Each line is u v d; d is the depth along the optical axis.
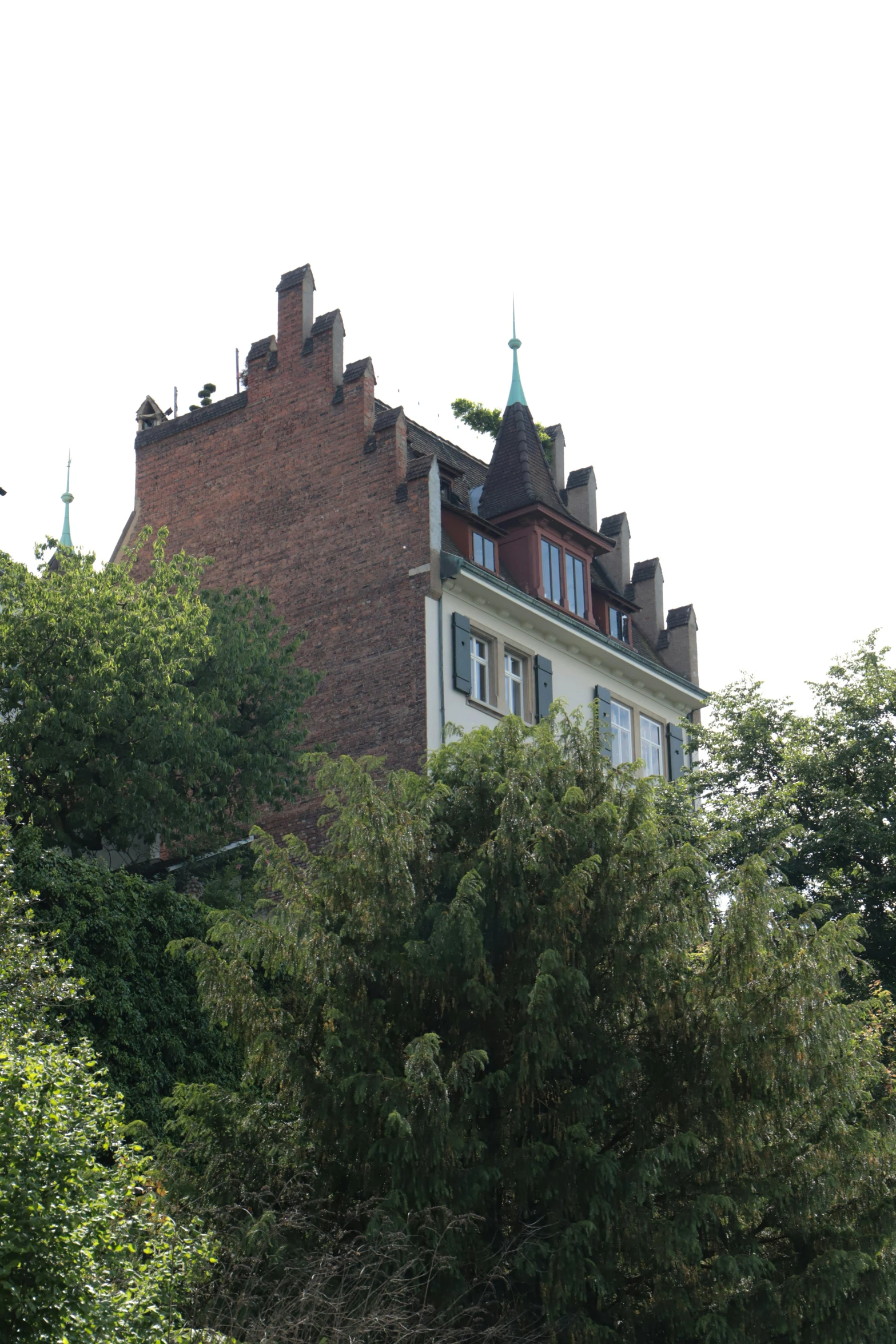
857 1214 18.84
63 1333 11.13
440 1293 17.28
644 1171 17.75
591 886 19.33
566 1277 17.55
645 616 45.03
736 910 19.23
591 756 20.94
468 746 21.09
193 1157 19.41
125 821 28.80
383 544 36.53
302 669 33.78
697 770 35.06
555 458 44.62
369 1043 18.89
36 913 23.70
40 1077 12.27
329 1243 17.33
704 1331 17.81
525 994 18.55
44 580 30.00
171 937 25.73
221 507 39.62
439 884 19.97
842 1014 18.75
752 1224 19.08
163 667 29.23
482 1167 18.06
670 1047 19.17
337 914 19.53
